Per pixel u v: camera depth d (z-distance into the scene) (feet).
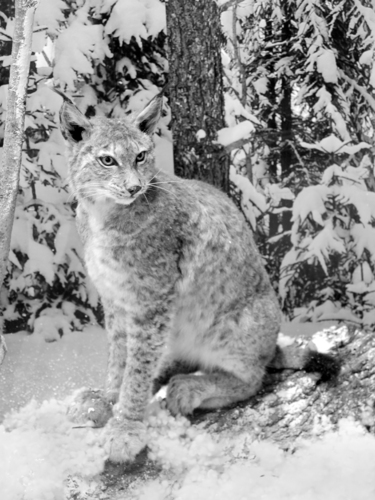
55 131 10.64
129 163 6.17
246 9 13.14
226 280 6.63
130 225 6.25
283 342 7.27
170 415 6.36
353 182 11.27
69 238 10.44
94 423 6.35
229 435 6.19
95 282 6.54
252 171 14.16
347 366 6.57
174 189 6.56
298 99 12.82
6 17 10.77
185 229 6.48
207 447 6.04
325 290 11.44
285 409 6.36
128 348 6.36
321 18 12.32
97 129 6.27
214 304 6.61
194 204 6.61
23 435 6.08
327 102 12.09
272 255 12.14
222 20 12.87
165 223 6.35
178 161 8.80
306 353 6.73
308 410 6.31
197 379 6.50
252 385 6.56
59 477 5.81
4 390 7.66
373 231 11.14
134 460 5.95
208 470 5.90
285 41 12.75
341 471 5.74
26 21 5.30
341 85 12.82
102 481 5.82
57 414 6.49
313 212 10.81
